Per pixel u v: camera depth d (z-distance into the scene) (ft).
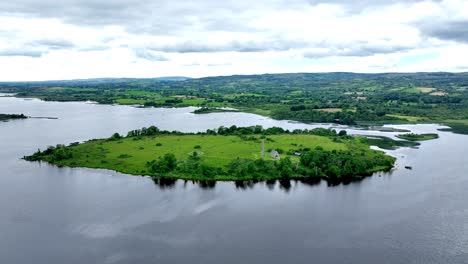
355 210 492.95
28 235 425.69
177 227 444.55
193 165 649.20
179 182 598.34
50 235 425.28
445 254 391.65
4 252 391.24
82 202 515.09
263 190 565.94
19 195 540.93
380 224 454.40
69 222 456.04
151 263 371.97
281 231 437.17
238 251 393.50
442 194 549.54
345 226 449.06
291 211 490.90
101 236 423.23
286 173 618.85
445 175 640.17
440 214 481.46
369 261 378.32
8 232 431.43
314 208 499.51
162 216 473.67
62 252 391.45
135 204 510.17
